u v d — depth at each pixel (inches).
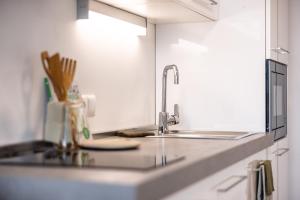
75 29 83.0
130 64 106.1
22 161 55.8
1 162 55.1
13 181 46.8
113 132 96.5
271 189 98.8
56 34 77.1
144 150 70.1
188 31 118.4
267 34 112.3
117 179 44.1
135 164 52.8
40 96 72.0
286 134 139.2
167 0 89.7
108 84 95.4
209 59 116.9
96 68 90.6
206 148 73.2
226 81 115.6
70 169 49.9
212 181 66.9
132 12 102.3
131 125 106.1
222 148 73.0
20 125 67.3
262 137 98.0
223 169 71.5
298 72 151.3
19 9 67.5
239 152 79.0
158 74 120.7
